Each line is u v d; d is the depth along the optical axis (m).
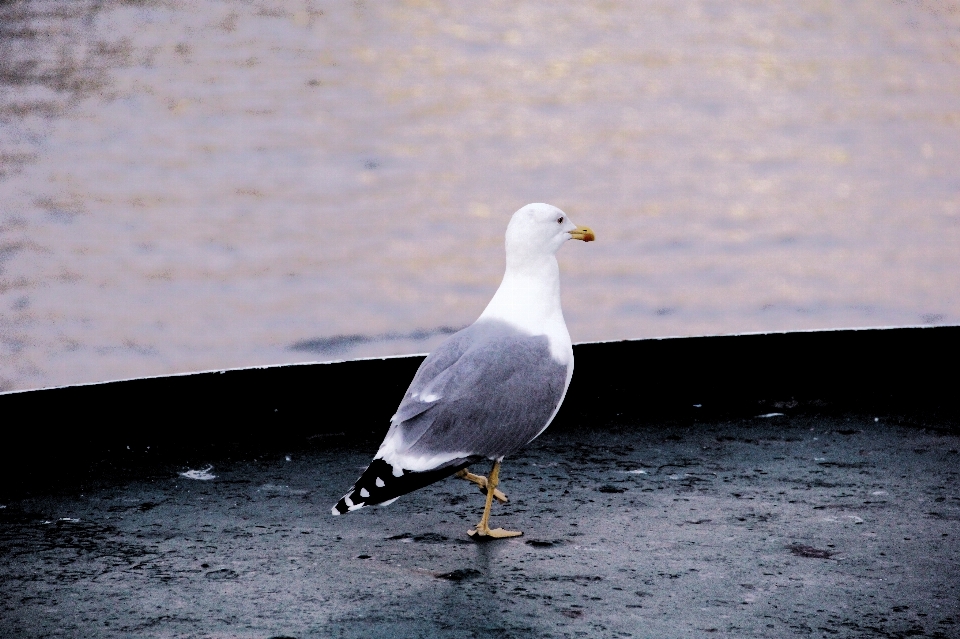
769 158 31.70
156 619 5.53
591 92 41.00
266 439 8.05
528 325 6.80
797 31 54.28
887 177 29.67
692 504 6.94
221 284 21.19
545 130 35.16
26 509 6.88
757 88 41.53
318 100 39.16
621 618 5.52
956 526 6.58
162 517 6.78
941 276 21.86
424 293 20.69
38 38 50.88
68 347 18.11
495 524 6.69
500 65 46.09
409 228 24.91
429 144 33.09
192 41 50.88
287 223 25.25
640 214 26.14
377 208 26.52
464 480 7.46
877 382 9.03
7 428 7.93
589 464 7.62
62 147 32.38
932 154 32.16
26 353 17.83
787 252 23.47
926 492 7.07
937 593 5.77
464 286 21.08
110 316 19.50
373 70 44.84
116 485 7.26
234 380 8.69
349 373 8.88
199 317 19.45
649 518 6.74
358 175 29.59
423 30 53.94
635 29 54.84
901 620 5.50
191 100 38.91
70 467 7.54
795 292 20.94
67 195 27.41
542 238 6.82
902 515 6.73
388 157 31.52
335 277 21.61
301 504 7.00
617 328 19.00
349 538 6.51
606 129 35.31
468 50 49.47
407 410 6.44
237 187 28.25
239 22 56.06
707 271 22.17
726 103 39.06
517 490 7.22
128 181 28.78
